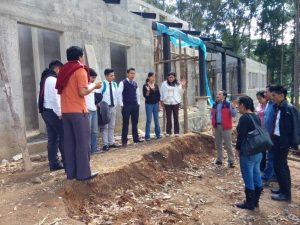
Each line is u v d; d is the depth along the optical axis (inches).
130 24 448.5
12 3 281.3
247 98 229.9
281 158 249.8
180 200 239.8
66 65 191.5
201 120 557.6
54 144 240.5
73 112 188.5
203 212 225.8
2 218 166.1
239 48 1555.1
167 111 367.9
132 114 335.0
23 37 378.0
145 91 347.3
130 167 247.9
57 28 329.7
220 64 904.9
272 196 256.5
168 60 481.4
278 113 249.0
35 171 247.3
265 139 220.5
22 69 375.9
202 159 352.5
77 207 191.0
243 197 257.6
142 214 204.7
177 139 342.3
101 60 391.2
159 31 486.9
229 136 330.0
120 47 466.3
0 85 271.9
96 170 229.9
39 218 166.4
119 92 320.2
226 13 1525.6
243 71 900.6
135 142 342.0
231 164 332.5
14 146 283.9
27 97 381.7
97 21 385.7
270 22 1373.0
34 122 390.6
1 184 218.5
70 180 204.8
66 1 340.8
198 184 279.3
